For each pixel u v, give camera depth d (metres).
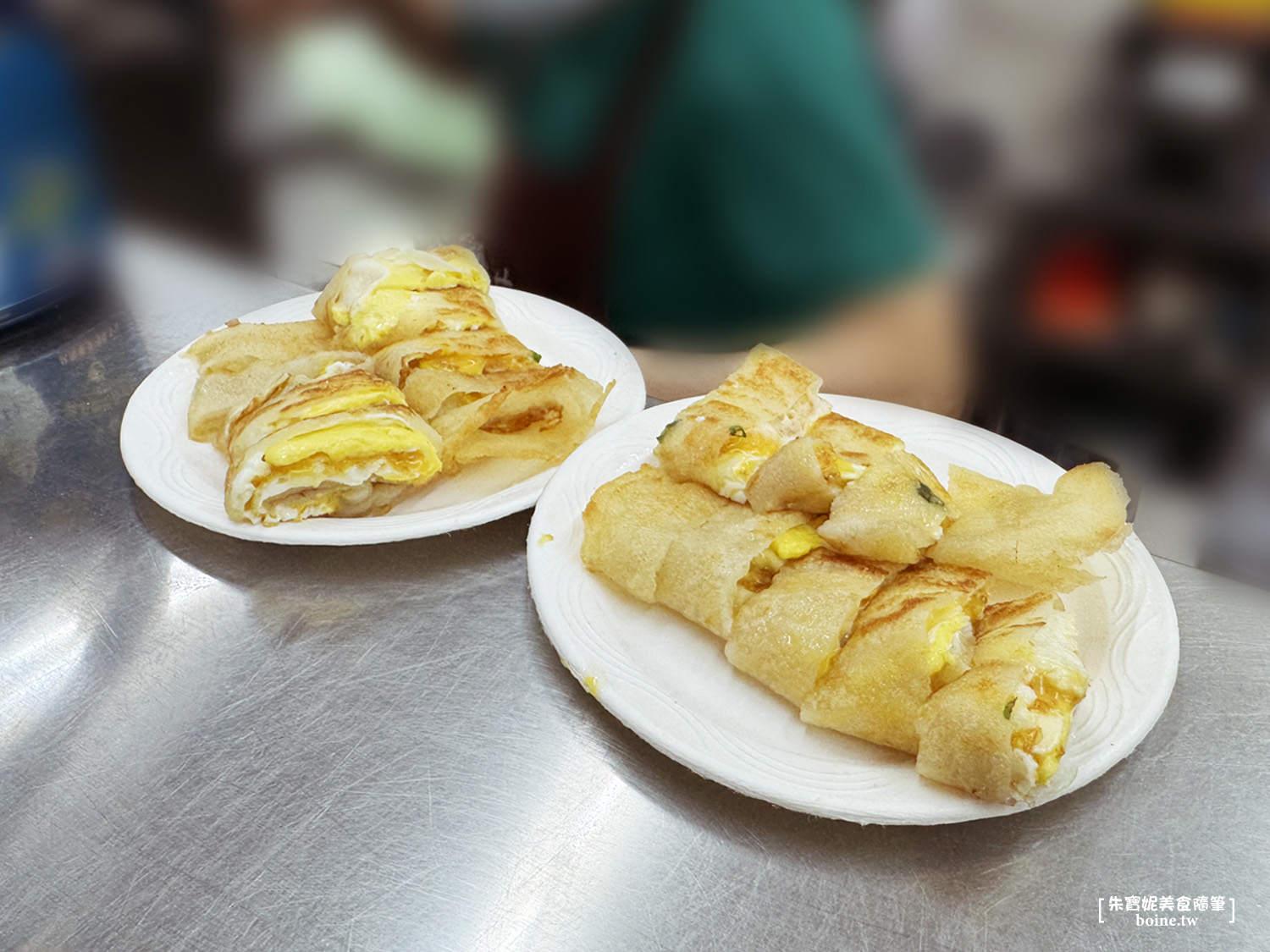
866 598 0.32
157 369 0.46
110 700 0.32
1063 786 0.27
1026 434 0.48
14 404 0.46
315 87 0.61
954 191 0.45
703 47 0.50
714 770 0.28
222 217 0.70
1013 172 0.43
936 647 0.31
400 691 0.32
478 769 0.29
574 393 0.43
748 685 0.32
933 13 0.42
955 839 0.27
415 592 0.36
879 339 0.50
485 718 0.31
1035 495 0.36
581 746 0.30
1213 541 0.42
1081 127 0.41
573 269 0.61
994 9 0.40
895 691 0.29
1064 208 0.43
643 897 0.26
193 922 0.25
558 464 0.43
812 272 0.51
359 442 0.38
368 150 0.62
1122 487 0.35
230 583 0.36
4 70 0.48
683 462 0.39
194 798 0.28
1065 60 0.40
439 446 0.41
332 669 0.33
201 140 0.68
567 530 0.37
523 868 0.27
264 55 0.62
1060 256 0.45
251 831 0.28
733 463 0.38
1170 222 0.41
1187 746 0.30
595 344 0.49
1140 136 0.40
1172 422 0.46
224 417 0.42
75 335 0.52
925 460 0.41
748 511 0.38
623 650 0.33
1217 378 0.44
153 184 0.71
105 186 0.62
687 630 0.34
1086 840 0.27
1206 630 0.34
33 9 0.63
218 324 0.53
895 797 0.28
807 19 0.46
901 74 0.44
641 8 0.51
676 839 0.27
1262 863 0.26
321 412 0.39
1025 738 0.27
